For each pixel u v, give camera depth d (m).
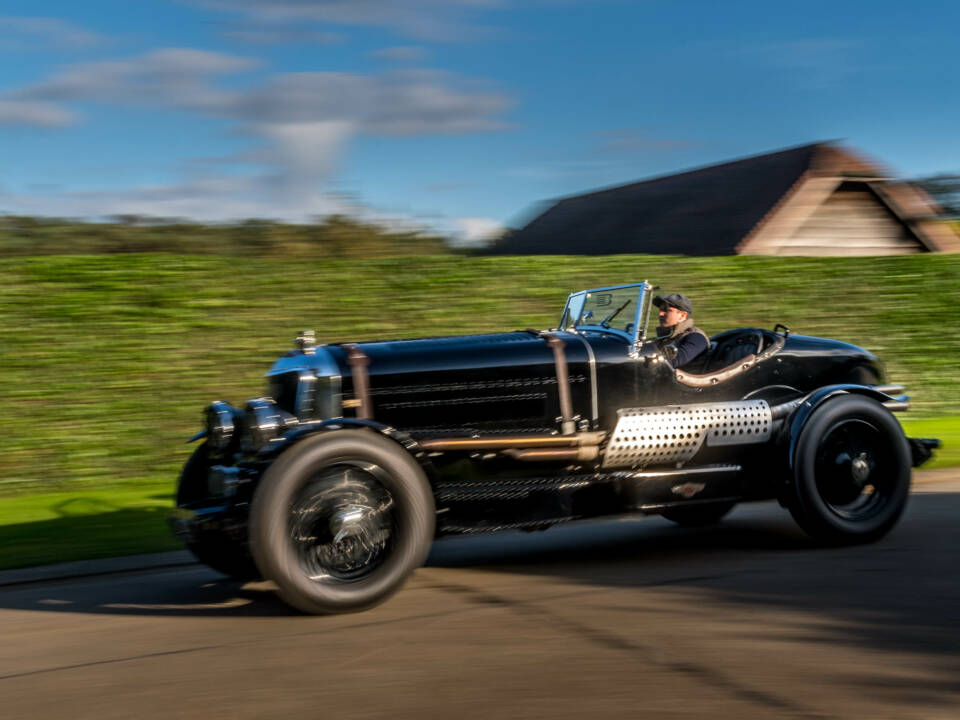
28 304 8.13
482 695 3.13
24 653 3.82
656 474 5.07
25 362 8.02
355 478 4.27
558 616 4.05
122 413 8.27
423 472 4.37
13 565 5.53
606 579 4.74
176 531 4.84
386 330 9.51
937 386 11.14
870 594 4.22
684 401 5.40
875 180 16.97
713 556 5.20
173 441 8.46
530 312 10.02
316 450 4.15
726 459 5.30
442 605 4.33
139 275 8.57
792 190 16.45
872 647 3.47
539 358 5.14
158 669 3.54
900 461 5.34
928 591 4.25
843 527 5.20
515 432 5.07
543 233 21.09
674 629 3.78
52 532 6.41
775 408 5.40
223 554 5.09
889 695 3.01
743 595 4.28
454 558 5.49
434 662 3.49
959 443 9.33
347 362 4.90
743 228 16.09
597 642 3.65
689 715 2.89
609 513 5.03
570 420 5.15
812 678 3.17
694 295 10.70
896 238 17.94
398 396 4.92
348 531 4.17
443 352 5.07
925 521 5.86
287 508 4.09
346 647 3.73
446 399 4.98
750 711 2.91
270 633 3.99
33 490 7.90
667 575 4.77
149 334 8.49
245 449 4.93
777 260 11.02
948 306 11.23
